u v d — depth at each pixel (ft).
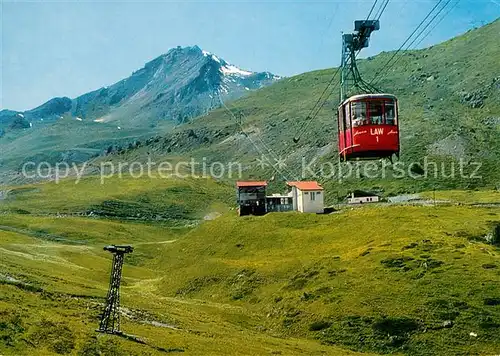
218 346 196.54
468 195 563.89
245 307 310.45
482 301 243.40
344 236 398.01
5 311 172.45
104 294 270.05
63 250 452.76
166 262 470.80
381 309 249.34
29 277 272.31
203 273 382.42
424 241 330.75
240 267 372.58
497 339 218.79
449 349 216.54
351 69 203.31
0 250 379.76
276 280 335.88
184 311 274.57
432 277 271.28
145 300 288.10
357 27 199.00
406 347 222.28
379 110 195.72
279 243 418.10
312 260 346.33
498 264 280.92
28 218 642.63
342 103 203.51
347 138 200.95
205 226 532.32
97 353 158.61
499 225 347.97
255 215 528.22
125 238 596.29
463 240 334.44
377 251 327.06
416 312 242.58
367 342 230.07
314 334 245.45
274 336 247.29
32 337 158.10
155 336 193.77
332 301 268.21
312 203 506.07
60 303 220.23
